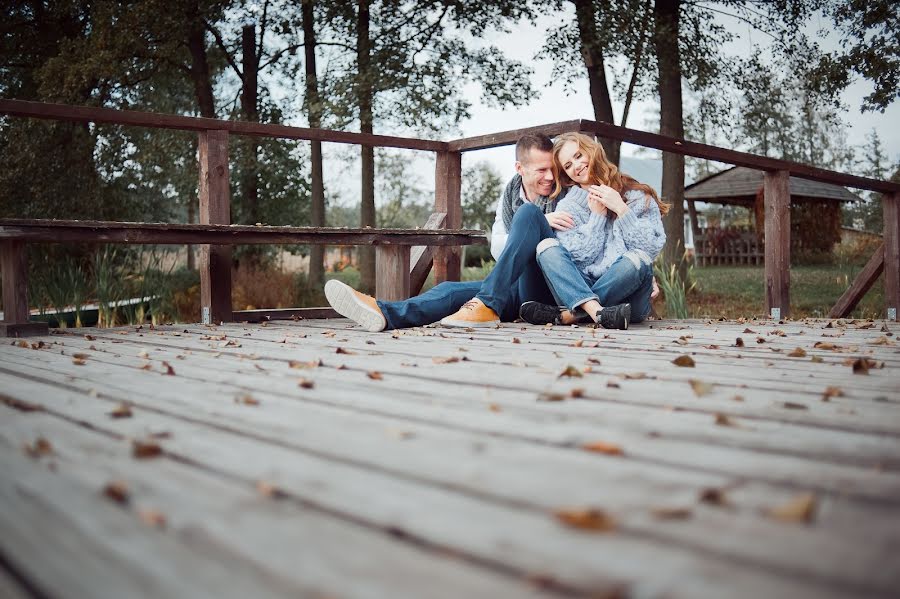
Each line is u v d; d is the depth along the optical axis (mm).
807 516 789
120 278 6109
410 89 12500
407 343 2812
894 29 12969
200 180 4379
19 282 3445
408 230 4320
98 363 2268
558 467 1026
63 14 12914
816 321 4078
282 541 753
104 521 812
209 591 631
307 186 12766
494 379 1837
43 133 11891
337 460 1078
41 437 1193
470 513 834
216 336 3271
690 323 3881
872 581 642
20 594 640
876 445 1142
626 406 1480
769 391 1646
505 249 3424
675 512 812
